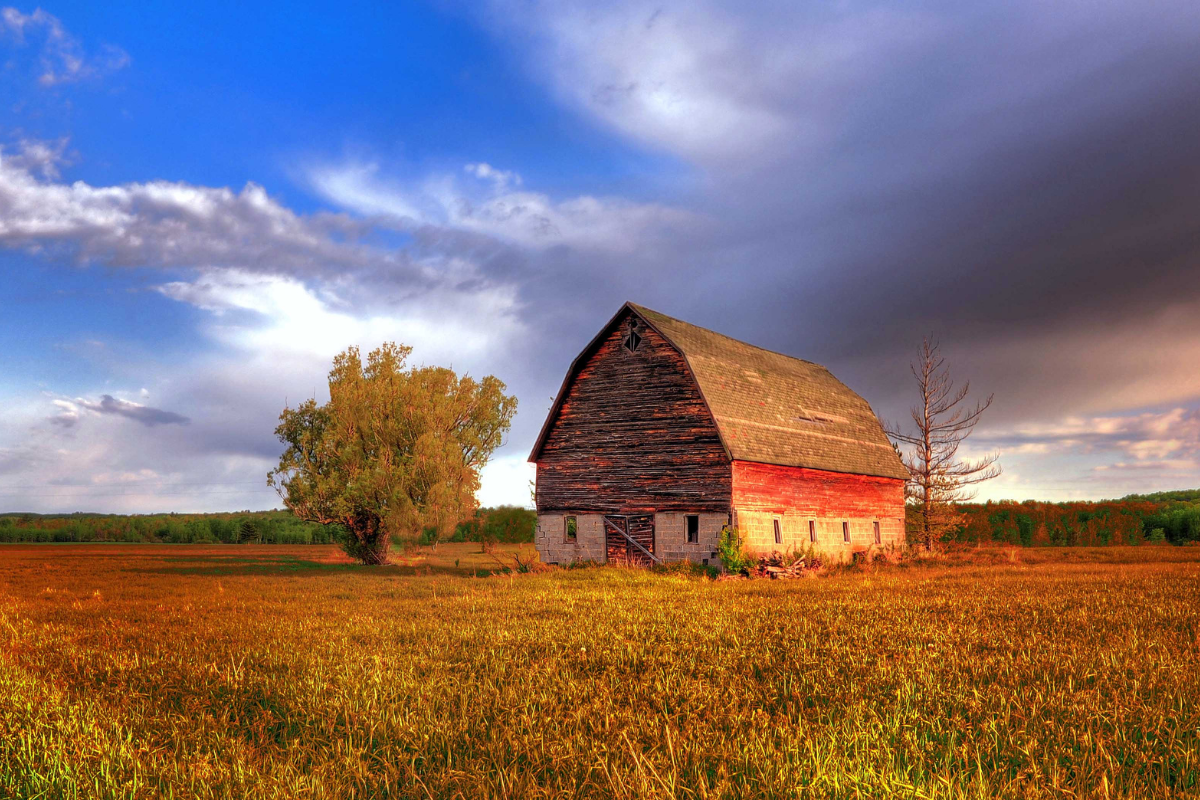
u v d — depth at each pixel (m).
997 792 5.43
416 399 49.41
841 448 44.34
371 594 25.17
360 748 6.94
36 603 23.41
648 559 36.06
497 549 63.50
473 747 6.95
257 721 8.08
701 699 8.37
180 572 41.84
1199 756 6.06
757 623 14.70
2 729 7.65
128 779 6.21
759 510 35.97
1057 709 7.50
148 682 10.30
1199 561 42.19
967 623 14.41
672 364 36.97
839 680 9.23
